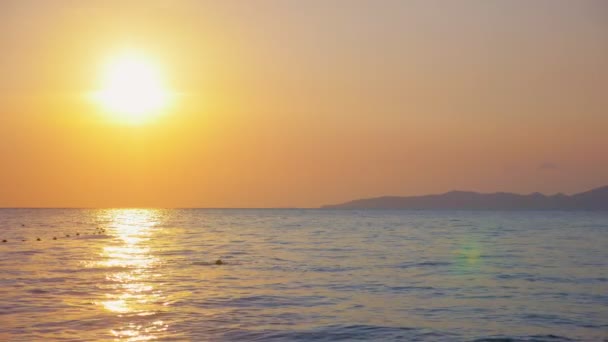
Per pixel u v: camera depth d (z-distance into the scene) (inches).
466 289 1487.5
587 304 1286.9
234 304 1262.3
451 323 1096.8
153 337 978.7
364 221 7052.2
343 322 1097.4
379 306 1253.7
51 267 1905.8
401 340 972.6
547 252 2573.8
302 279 1648.6
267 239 3481.8
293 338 982.4
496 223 6451.8
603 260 2206.0
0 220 6973.4
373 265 2014.0
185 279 1633.9
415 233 4227.4
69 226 5329.7
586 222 6904.5
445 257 2311.8
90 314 1147.3
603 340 984.9
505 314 1176.8
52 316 1127.6
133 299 1311.5
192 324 1070.4
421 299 1339.8
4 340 953.5
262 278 1667.1
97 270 1829.5
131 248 2741.1
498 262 2128.4
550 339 987.3
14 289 1441.9
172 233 4168.3
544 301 1322.6
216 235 3909.9
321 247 2829.7
